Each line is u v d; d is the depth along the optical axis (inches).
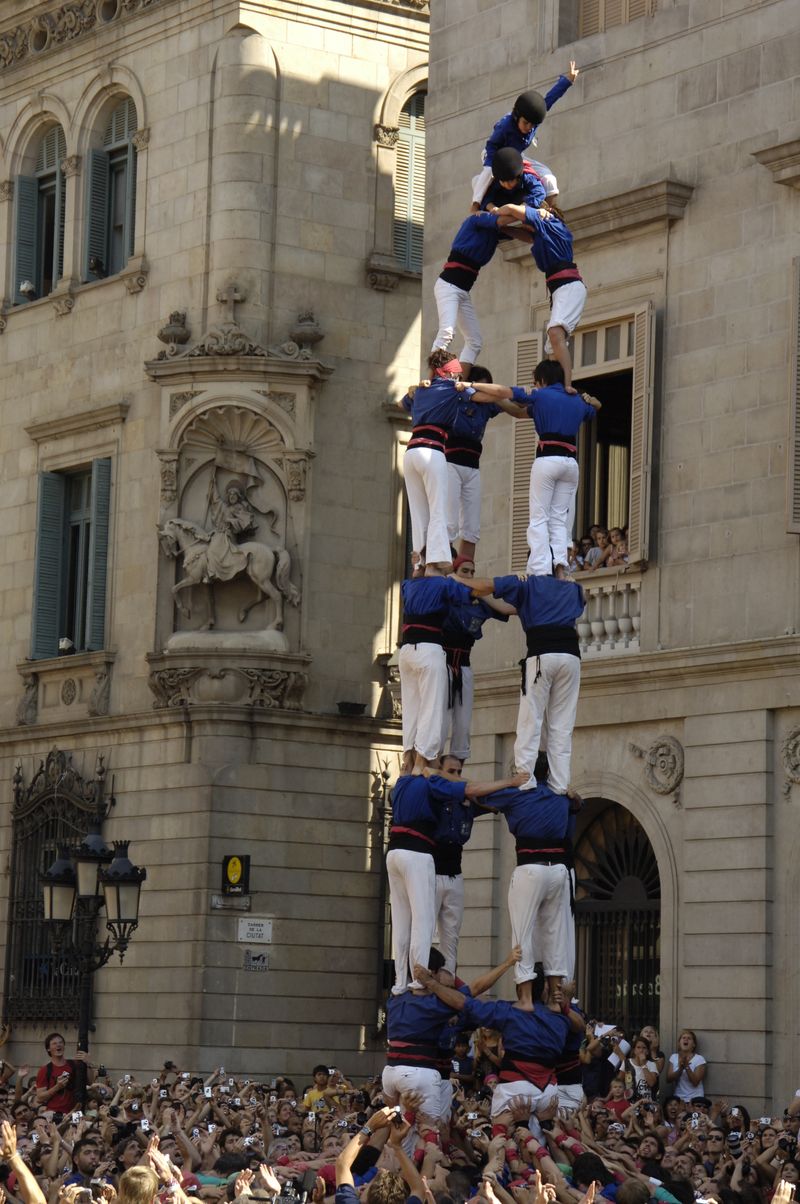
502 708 1658.5
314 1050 1935.3
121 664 2037.4
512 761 1656.0
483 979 994.7
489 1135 1085.1
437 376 1042.7
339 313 2036.2
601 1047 1477.6
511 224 1048.8
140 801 1983.3
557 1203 905.5
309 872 1956.2
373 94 2079.2
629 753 1566.2
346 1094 1557.6
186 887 1920.5
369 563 2022.6
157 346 2049.7
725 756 1491.1
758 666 1472.7
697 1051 1478.8
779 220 1504.7
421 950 986.1
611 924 1615.4
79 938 1558.8
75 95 2176.4
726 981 1471.5
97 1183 852.0
